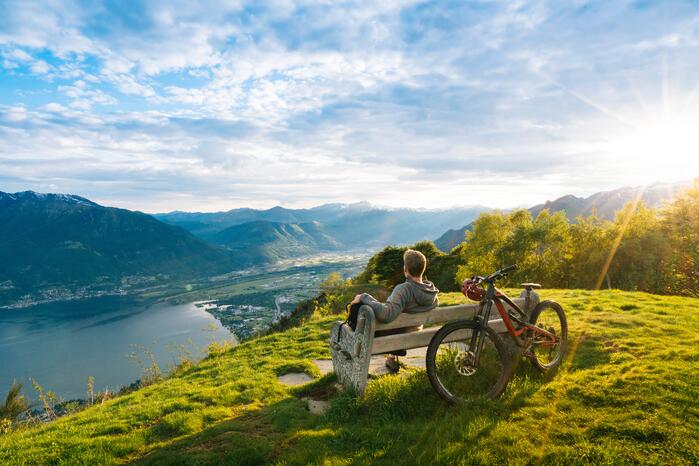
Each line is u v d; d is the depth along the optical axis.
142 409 7.10
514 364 5.89
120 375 153.25
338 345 6.84
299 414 5.79
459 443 4.11
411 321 5.71
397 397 5.43
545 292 15.58
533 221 57.59
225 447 4.96
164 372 14.25
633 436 3.97
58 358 182.50
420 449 4.17
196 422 6.08
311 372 8.53
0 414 10.59
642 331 7.52
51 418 10.33
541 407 4.73
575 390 5.05
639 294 13.20
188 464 4.63
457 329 5.18
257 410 6.44
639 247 41.31
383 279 63.44
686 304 10.81
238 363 10.38
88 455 5.21
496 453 3.91
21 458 5.38
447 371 5.79
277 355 10.58
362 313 5.58
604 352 6.52
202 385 8.62
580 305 11.23
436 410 5.12
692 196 40.56
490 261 55.91
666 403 4.44
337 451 4.41
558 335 6.72
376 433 4.70
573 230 51.22
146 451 5.36
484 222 59.75
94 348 196.62
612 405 4.59
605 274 45.09
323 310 23.62
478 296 5.45
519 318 5.97
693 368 5.25
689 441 3.77
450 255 75.25
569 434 4.12
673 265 39.06
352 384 6.00
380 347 5.52
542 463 3.72
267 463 4.50
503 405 4.86
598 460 3.66
